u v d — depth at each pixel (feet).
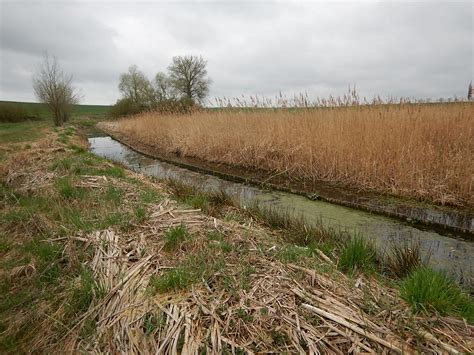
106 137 72.74
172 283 7.81
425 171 17.29
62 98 92.38
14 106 113.91
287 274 8.23
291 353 5.87
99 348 6.35
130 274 8.43
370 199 17.06
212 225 11.66
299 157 23.08
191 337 6.16
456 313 6.69
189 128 35.45
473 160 16.61
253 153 26.43
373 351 5.76
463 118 19.77
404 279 8.36
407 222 14.05
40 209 14.23
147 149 42.24
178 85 128.88
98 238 10.50
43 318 7.55
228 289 7.68
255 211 14.69
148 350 6.05
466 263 10.13
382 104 23.57
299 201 17.67
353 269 8.97
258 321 6.61
